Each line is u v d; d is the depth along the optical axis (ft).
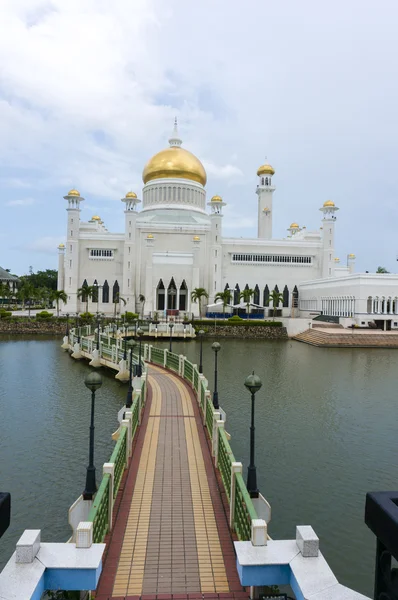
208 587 28.45
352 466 61.21
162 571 30.01
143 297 291.17
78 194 293.43
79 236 301.43
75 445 68.28
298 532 19.26
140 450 53.47
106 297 303.07
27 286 371.76
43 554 19.01
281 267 320.91
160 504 39.65
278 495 52.47
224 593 27.91
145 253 304.71
